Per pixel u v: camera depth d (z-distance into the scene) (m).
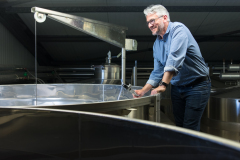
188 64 1.26
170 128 0.32
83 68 6.54
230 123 2.08
